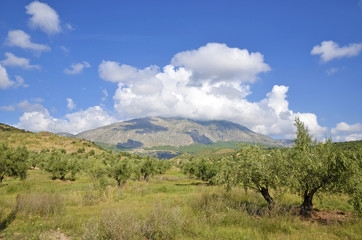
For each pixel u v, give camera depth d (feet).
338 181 39.19
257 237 31.04
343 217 41.04
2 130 408.26
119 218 31.73
